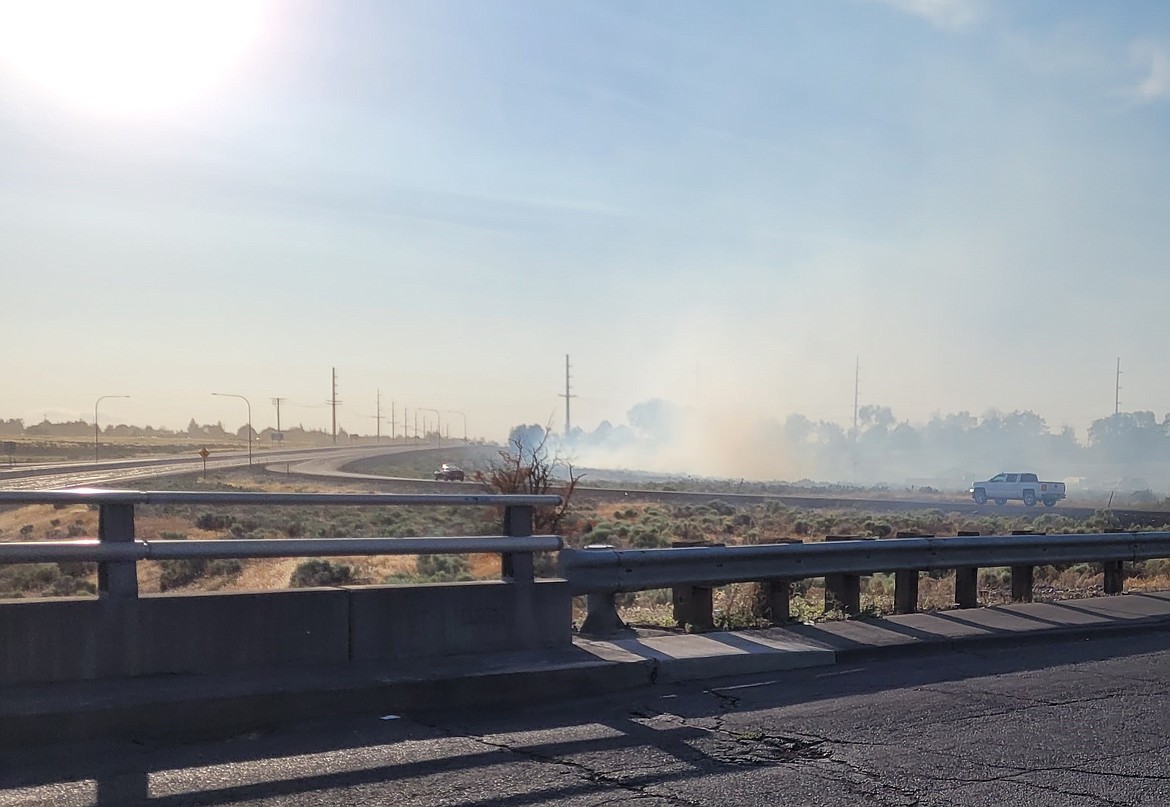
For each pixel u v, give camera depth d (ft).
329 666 29.19
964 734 26.86
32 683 25.77
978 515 164.66
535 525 82.89
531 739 25.53
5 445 499.10
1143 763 24.53
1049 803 21.74
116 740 24.29
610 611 37.81
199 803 20.53
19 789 20.98
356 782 21.97
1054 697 31.09
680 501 186.70
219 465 346.33
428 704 28.17
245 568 80.38
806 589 60.75
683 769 23.45
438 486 215.10
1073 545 53.21
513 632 32.53
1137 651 39.17
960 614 44.88
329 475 278.67
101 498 26.14
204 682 26.73
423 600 31.01
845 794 22.00
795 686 32.17
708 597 40.63
